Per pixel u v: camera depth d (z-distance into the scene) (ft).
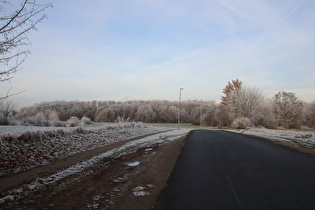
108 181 22.07
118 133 69.46
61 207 15.40
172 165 28.78
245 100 178.19
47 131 43.47
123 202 16.07
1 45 17.28
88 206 15.47
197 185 19.44
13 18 17.16
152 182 21.27
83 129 56.75
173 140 63.52
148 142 56.75
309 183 18.92
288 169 24.25
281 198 15.52
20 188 19.67
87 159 32.76
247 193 16.83
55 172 25.27
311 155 33.27
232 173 23.18
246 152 37.35
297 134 67.72
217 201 15.40
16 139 35.35
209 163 28.94
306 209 13.58
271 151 37.91
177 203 15.35
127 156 37.14
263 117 181.27
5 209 15.17
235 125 153.89
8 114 96.32
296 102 204.95
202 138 68.18
